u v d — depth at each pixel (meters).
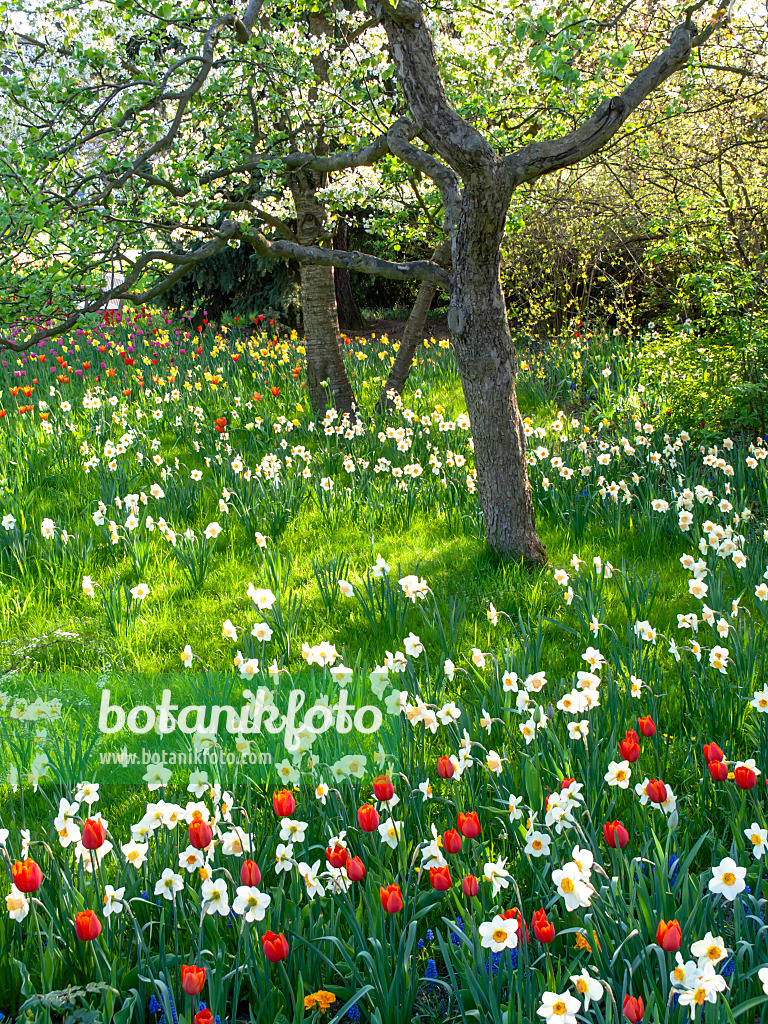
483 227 5.09
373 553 5.77
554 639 4.54
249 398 9.40
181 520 6.27
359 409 9.16
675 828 2.56
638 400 8.55
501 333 5.40
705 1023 1.85
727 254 9.05
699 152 9.72
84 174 5.91
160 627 4.80
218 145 7.00
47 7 6.77
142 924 2.54
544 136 7.85
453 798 3.08
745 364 7.52
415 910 2.55
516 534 5.53
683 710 3.63
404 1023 2.16
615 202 11.29
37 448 7.72
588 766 2.87
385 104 7.53
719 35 7.77
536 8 5.38
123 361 11.30
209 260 15.55
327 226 8.81
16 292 5.52
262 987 2.16
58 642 4.48
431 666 4.19
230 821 2.62
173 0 6.10
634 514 6.11
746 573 4.77
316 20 8.62
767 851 2.27
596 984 1.78
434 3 7.46
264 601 4.06
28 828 3.08
